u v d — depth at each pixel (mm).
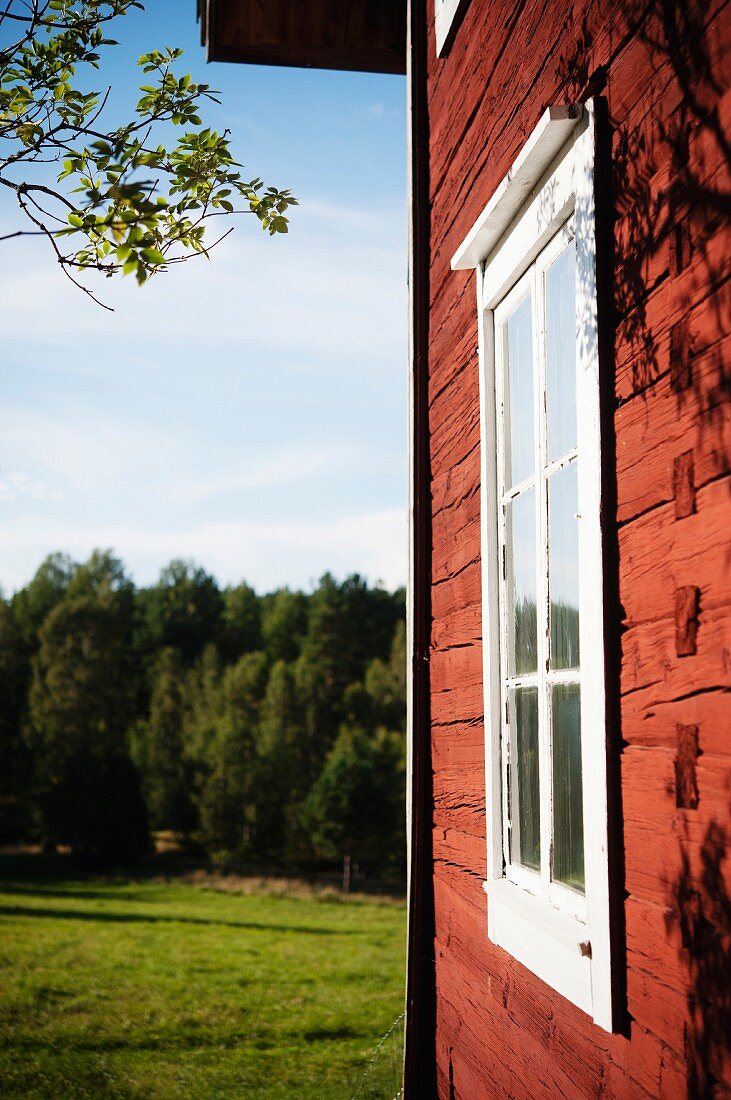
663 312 1579
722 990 1317
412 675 3568
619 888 1679
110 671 59906
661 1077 1499
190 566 78312
